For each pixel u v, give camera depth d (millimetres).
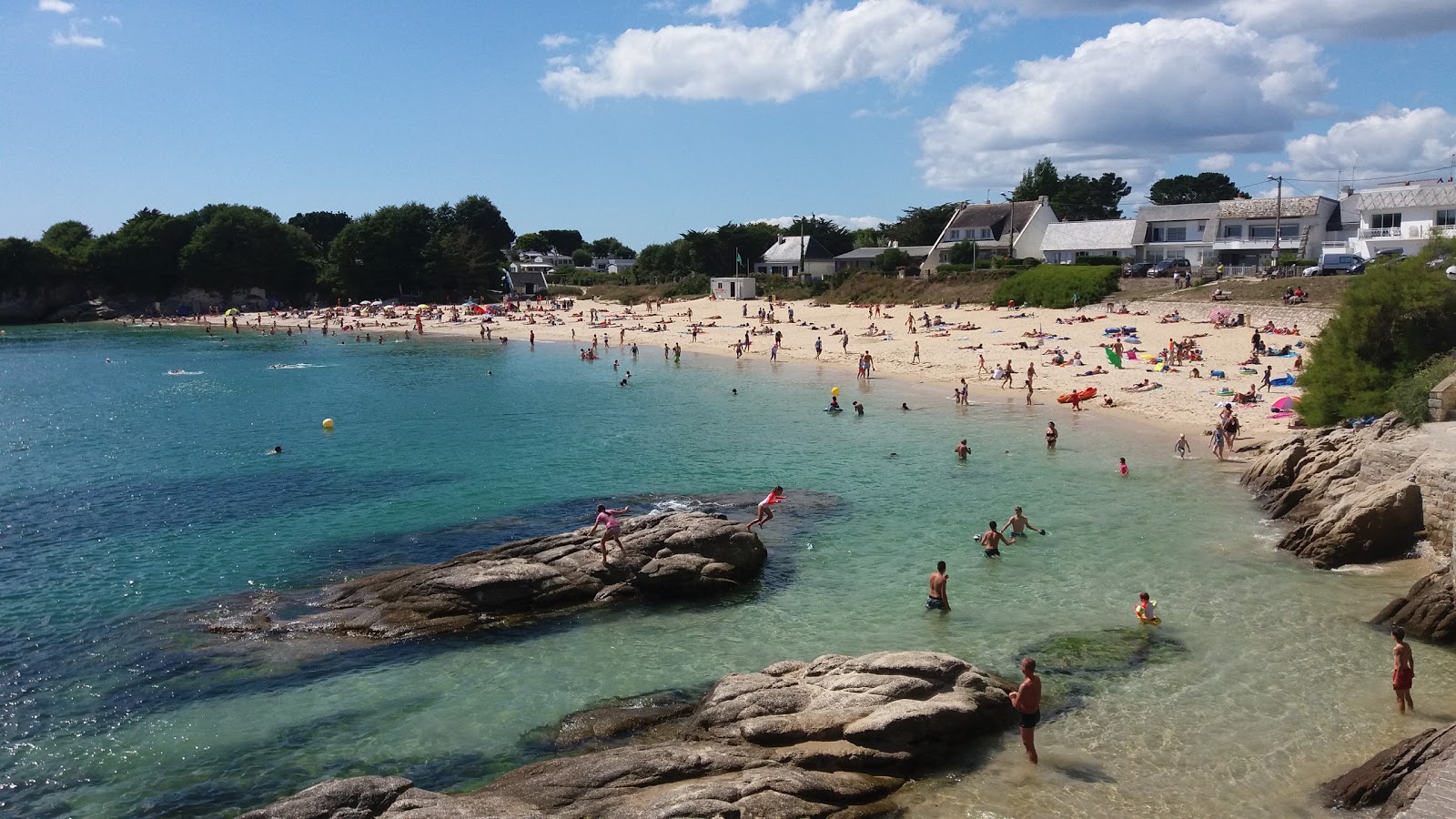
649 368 77312
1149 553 27188
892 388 60969
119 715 18984
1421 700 17969
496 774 16484
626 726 17953
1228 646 20750
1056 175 165750
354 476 39438
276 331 126500
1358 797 14641
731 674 19047
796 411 53562
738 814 13945
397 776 15938
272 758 17234
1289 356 56938
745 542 26281
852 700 16844
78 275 150500
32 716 19000
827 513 32438
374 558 28547
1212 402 48344
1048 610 23266
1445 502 24281
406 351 97188
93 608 24859
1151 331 69812
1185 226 106750
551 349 96625
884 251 135750
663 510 33062
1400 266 38000
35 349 104125
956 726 16594
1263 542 27797
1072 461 38844
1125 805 14906
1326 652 20234
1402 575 24344
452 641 22312
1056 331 74562
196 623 23656
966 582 25438
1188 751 16484
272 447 46281
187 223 153875
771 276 133250
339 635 22672
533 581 24047
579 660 21141
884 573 26375
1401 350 36500
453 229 164000
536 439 46875
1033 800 15109
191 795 16094
